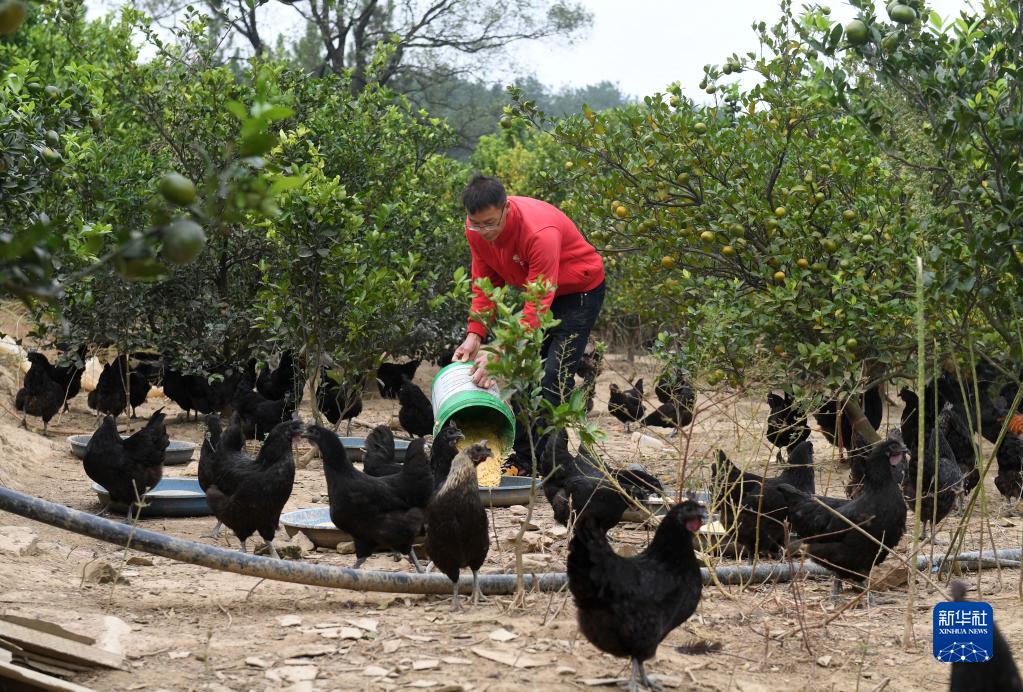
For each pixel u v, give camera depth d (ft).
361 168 48.75
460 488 18.30
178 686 14.05
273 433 22.34
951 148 23.67
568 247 30.14
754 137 32.99
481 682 14.47
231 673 14.73
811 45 23.76
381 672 14.83
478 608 18.80
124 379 42.96
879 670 15.79
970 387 33.58
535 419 19.10
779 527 22.35
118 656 14.84
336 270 33.47
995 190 23.70
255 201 6.20
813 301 30.30
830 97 23.88
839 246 29.73
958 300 25.09
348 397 36.91
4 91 23.26
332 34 87.30
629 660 15.62
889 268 28.73
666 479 28.71
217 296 44.78
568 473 25.84
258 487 21.88
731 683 14.96
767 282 31.45
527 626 17.40
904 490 26.07
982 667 10.26
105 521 18.43
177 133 43.50
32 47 57.47
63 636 14.93
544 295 19.11
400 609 18.67
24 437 36.81
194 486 30.27
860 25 22.62
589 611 14.02
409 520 20.95
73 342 40.81
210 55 44.60
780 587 21.52
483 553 18.75
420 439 21.91
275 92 40.06
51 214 25.62
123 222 38.47
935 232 24.80
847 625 18.48
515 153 88.74
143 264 6.18
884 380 30.86
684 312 33.60
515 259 29.19
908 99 24.62
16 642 13.97
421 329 49.37
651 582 14.14
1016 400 20.16
